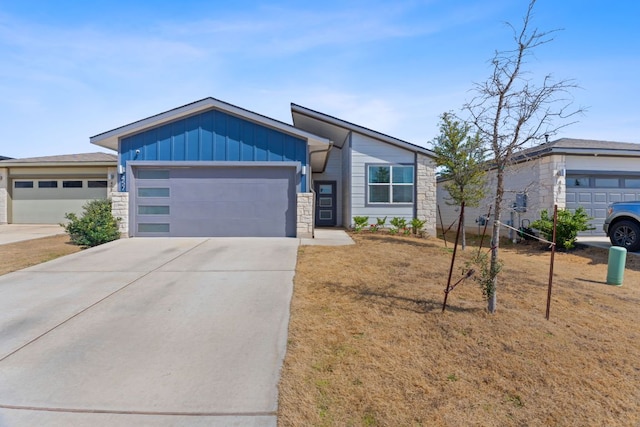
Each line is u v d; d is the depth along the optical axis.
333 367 3.04
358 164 12.38
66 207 16.14
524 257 9.20
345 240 9.39
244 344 3.43
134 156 9.34
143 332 3.69
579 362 3.18
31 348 3.33
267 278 5.51
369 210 12.38
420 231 12.07
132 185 9.35
